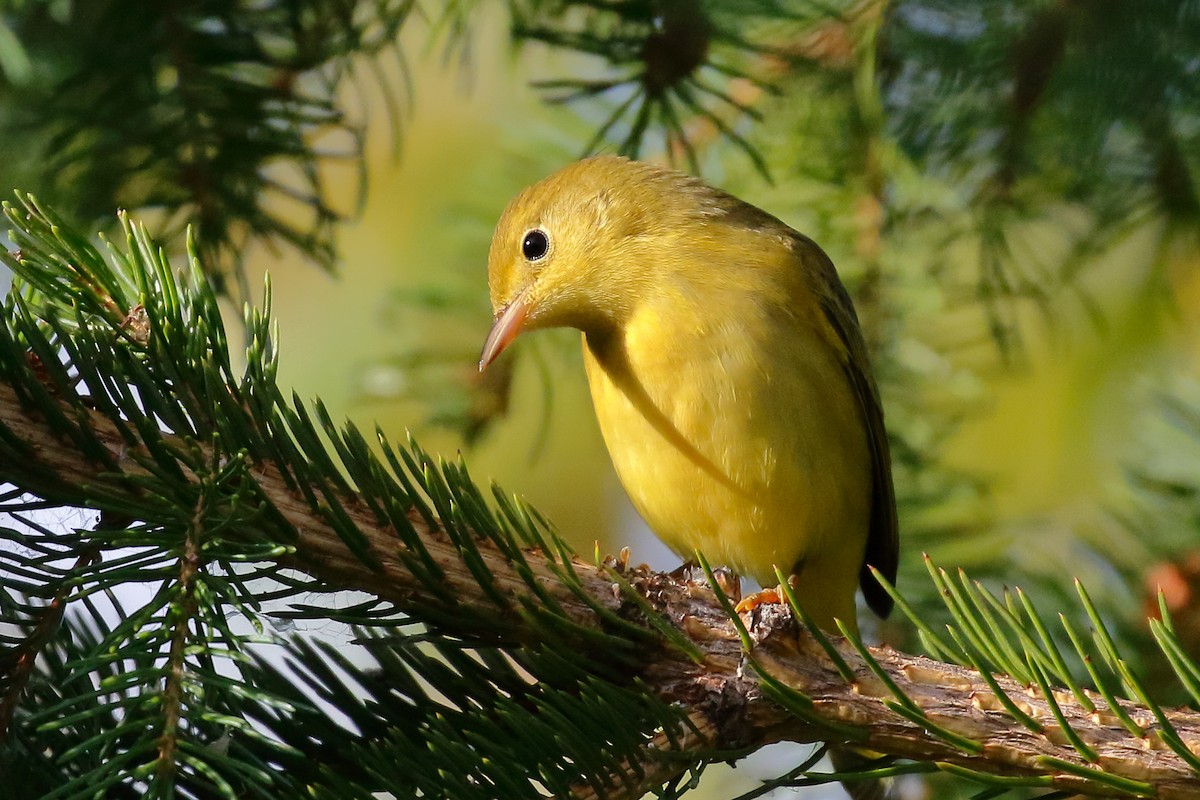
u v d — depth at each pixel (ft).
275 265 49.19
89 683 21.33
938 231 37.99
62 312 23.85
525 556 23.31
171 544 19.19
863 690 22.07
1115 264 43.80
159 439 20.75
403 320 40.68
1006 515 38.09
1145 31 32.96
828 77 35.73
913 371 38.58
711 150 39.32
